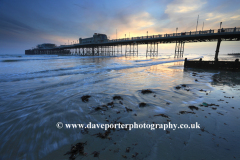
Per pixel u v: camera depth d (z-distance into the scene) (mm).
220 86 8289
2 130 3355
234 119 3984
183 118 4039
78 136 3133
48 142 2922
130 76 11680
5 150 2654
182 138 3061
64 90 7102
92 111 4527
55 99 5703
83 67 18328
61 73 12883
